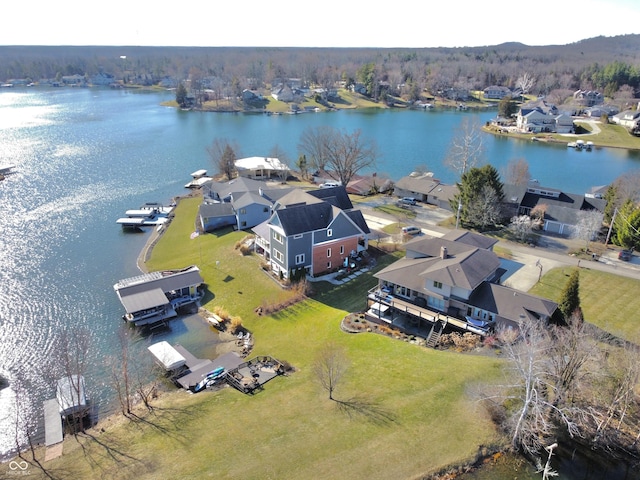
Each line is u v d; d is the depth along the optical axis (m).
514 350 33.56
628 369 29.81
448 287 42.09
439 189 82.69
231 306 51.03
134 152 124.25
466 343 38.97
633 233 59.59
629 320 43.72
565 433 30.41
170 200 88.62
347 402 33.00
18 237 70.50
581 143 141.12
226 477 27.03
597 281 51.91
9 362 42.00
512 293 40.72
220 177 100.56
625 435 30.20
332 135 113.00
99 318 48.94
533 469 27.80
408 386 34.06
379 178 92.88
